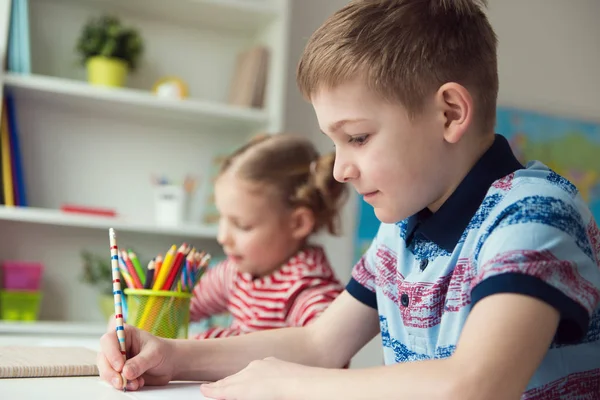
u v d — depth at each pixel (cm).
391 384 59
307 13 278
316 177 138
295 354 93
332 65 74
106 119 253
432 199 76
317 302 124
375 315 97
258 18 252
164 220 242
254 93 248
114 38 236
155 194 254
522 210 65
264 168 136
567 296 60
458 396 56
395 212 76
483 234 68
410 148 73
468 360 58
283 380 67
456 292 74
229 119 248
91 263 243
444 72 74
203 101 264
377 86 72
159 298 102
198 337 130
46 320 241
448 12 77
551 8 327
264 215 135
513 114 313
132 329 85
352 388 61
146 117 255
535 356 58
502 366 57
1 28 214
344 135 76
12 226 240
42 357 91
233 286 147
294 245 138
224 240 139
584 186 321
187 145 263
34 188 243
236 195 135
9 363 84
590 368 72
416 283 82
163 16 257
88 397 69
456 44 75
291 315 129
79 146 249
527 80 319
